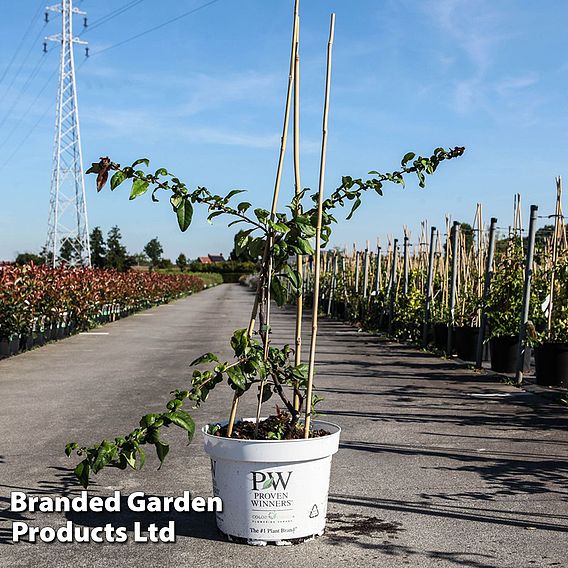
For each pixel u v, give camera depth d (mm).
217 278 96250
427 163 4363
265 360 4223
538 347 9938
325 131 4199
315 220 4336
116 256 54719
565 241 10859
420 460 6027
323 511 4293
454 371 11594
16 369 12023
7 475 5617
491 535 4344
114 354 14344
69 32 43000
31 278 15656
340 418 7770
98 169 3898
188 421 3939
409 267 19109
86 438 6848
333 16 4211
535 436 6930
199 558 3979
